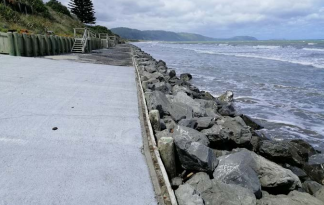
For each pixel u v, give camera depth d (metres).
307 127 6.67
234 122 5.40
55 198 2.32
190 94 8.52
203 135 4.32
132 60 16.16
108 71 9.95
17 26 21.03
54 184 2.51
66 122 4.10
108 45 37.81
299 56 27.59
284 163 4.48
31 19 25.33
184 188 2.68
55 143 3.35
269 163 3.62
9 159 2.87
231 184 3.09
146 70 11.68
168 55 32.69
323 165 4.30
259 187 3.21
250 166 3.56
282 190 3.45
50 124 3.96
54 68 9.38
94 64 12.01
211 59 26.05
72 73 8.62
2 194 2.30
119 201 2.38
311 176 4.25
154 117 4.40
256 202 2.78
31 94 5.49
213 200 2.70
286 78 13.97
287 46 50.12
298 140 5.38
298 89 11.17
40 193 2.36
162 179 2.79
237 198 2.74
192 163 3.35
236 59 25.59
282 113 7.85
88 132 3.79
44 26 26.20
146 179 2.76
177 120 5.41
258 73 15.87
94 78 8.08
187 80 13.23
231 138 4.77
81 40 20.97
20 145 3.21
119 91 6.59
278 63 21.14
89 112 4.70
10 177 2.55
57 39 17.23
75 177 2.65
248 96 10.03
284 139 5.77
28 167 2.75
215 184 2.96
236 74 15.57
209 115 6.31
